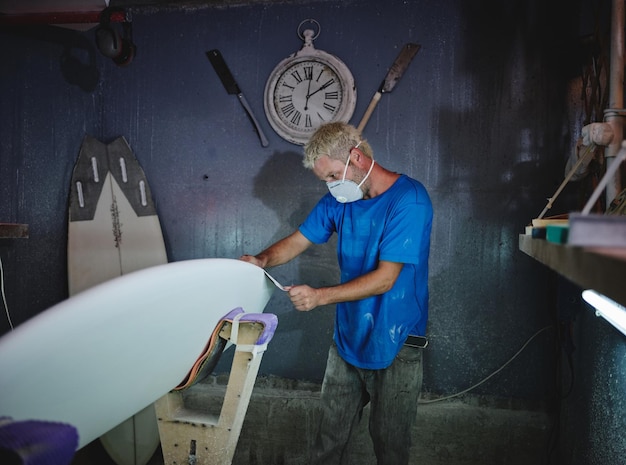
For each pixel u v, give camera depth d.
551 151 2.39
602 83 2.26
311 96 2.52
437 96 2.48
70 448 0.60
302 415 2.53
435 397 2.54
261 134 2.60
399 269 1.74
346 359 1.88
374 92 2.52
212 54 2.63
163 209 2.71
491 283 2.47
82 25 2.51
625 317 1.25
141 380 1.30
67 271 2.70
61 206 2.74
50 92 2.73
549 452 2.39
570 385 2.28
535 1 2.39
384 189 1.84
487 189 2.46
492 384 2.49
